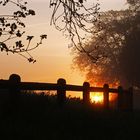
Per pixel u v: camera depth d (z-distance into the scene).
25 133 11.16
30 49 9.85
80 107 17.25
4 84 12.49
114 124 15.80
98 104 21.67
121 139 13.77
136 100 92.44
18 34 9.64
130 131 15.41
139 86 93.38
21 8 9.81
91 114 16.16
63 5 11.38
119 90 25.25
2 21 9.59
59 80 16.03
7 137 10.66
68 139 11.86
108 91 22.98
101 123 15.17
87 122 14.55
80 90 18.67
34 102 14.61
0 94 14.15
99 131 13.92
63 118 14.03
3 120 11.94
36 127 12.08
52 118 13.61
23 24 9.71
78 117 14.75
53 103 15.88
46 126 12.57
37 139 11.03
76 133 12.92
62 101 16.12
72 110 15.55
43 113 13.77
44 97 15.84
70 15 11.41
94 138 12.99
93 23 11.61
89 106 18.75
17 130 11.20
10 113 12.71
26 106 13.88
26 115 13.01
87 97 19.48
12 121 12.02
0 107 12.71
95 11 11.52
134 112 24.77
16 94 12.88
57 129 12.68
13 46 9.69
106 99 22.69
